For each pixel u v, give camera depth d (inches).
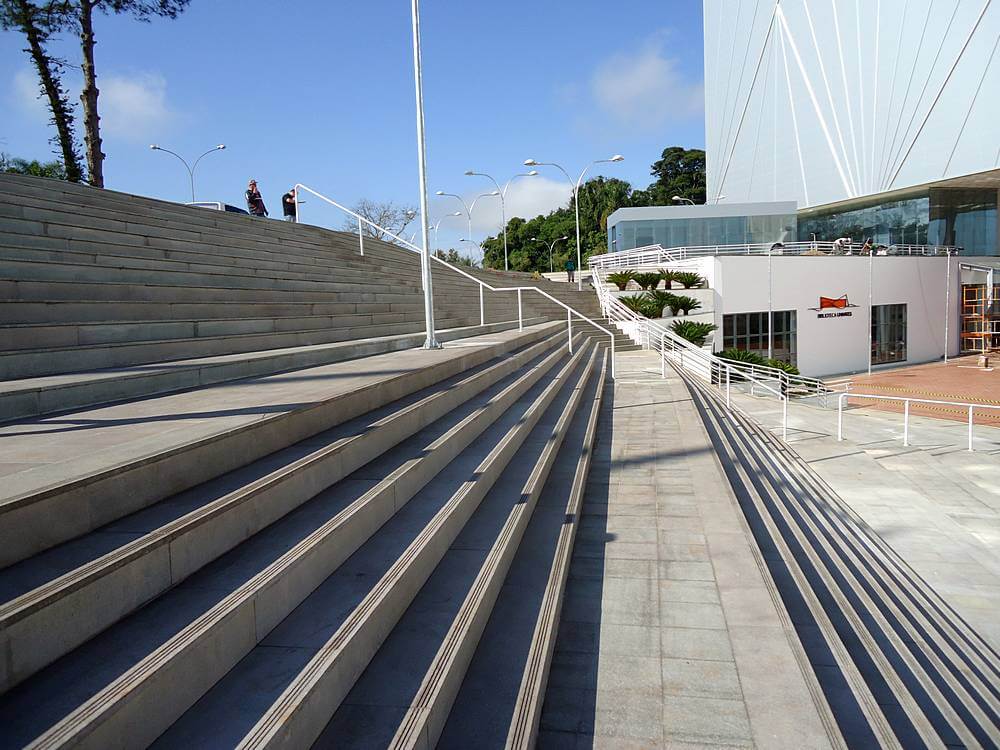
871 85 1617.9
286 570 98.3
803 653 140.7
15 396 146.9
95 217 322.0
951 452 497.7
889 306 1350.9
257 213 724.0
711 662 138.5
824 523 308.5
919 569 288.8
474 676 111.1
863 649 165.5
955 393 949.8
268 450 138.7
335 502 130.2
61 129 731.4
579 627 156.6
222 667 81.8
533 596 142.9
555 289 1225.4
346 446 149.7
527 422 265.0
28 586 73.6
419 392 229.0
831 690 139.6
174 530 92.1
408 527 137.9
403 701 89.6
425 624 112.2
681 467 301.1
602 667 138.3
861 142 1663.4
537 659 116.6
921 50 1482.5
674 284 1165.7
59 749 56.2
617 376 621.9
